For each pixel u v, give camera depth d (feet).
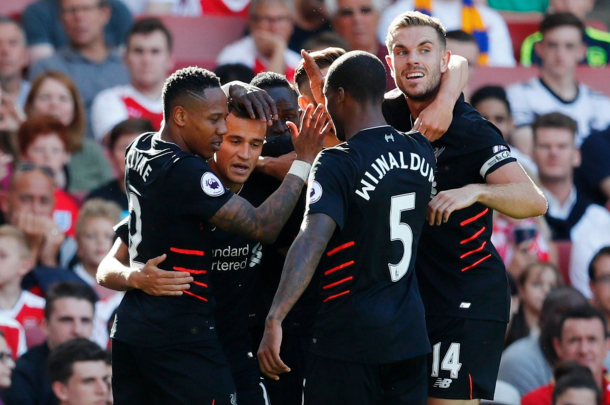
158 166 49.65
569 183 103.96
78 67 105.91
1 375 74.33
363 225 47.88
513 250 93.97
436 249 54.85
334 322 48.88
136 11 120.88
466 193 49.29
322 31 108.88
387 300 48.65
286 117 57.98
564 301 83.20
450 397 54.85
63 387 74.18
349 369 48.67
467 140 52.70
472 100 104.94
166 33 104.47
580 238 99.66
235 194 50.14
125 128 94.07
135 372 51.98
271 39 106.42
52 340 78.13
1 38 103.91
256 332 60.85
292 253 46.39
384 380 49.62
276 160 56.24
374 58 49.44
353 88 48.85
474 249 54.54
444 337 54.85
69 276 84.99
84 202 91.97
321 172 47.47
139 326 50.34
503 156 52.31
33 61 107.55
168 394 50.65
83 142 98.12
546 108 112.47
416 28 52.54
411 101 53.88
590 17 138.92
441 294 54.95
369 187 47.65
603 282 93.04
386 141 48.70
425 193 49.39
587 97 114.32
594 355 81.10
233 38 118.83
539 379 81.51
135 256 51.47
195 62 114.21
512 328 85.40
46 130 94.53
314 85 53.78
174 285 49.65
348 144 48.19
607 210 106.83
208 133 50.06
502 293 55.62
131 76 103.81
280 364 46.21
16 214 86.84
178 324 50.29
